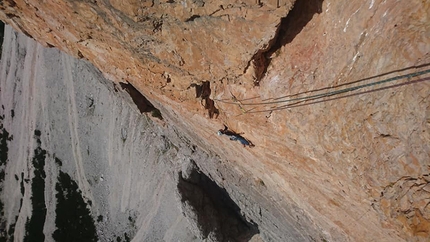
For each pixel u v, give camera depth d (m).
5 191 37.03
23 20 16.67
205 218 20.27
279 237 18.30
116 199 29.28
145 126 25.14
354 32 8.73
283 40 10.22
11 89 36.41
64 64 30.41
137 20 10.84
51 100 32.44
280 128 11.59
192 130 17.50
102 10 11.52
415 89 7.70
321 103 9.91
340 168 10.28
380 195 9.48
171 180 23.83
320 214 12.94
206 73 12.10
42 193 34.47
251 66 10.70
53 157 33.59
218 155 17.56
